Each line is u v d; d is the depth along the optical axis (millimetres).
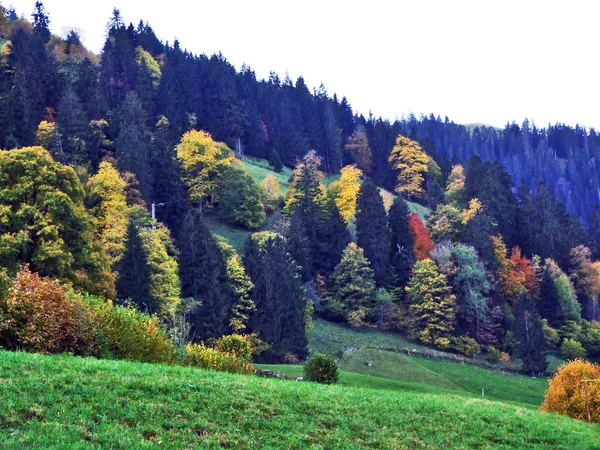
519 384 73875
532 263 110562
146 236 68188
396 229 106062
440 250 96188
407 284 96250
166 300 62281
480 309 88562
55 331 23641
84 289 43969
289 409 19297
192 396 18062
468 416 23734
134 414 15656
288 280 74188
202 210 111625
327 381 37656
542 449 21406
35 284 24516
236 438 15797
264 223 113062
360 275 91625
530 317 81625
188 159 110750
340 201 114875
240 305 71750
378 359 72688
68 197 44906
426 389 47906
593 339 92750
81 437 13648
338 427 18766
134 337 27609
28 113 93750
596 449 22562
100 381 17453
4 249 39594
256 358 68000
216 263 71375
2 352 18859
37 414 14320
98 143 98125
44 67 111688
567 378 34281
